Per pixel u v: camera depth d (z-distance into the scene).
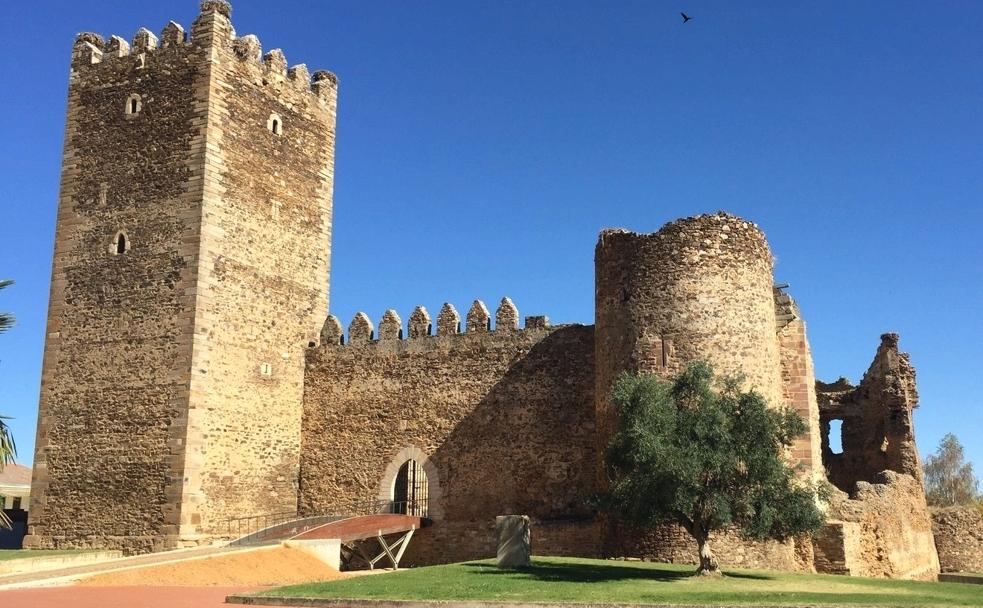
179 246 32.44
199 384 31.47
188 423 30.89
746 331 27.62
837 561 26.06
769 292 28.94
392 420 35.22
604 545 27.42
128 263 33.16
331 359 36.59
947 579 33.78
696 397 22.84
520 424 33.09
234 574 23.50
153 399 31.61
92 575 22.06
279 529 31.59
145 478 31.05
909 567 31.55
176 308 31.98
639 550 26.16
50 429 32.94
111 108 34.88
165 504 30.53
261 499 33.81
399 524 32.25
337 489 35.44
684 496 21.08
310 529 29.41
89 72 35.56
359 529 30.48
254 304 34.31
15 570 25.47
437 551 33.41
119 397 32.12
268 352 34.84
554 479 32.09
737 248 28.17
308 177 37.66
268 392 34.69
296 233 36.72
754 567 25.16
